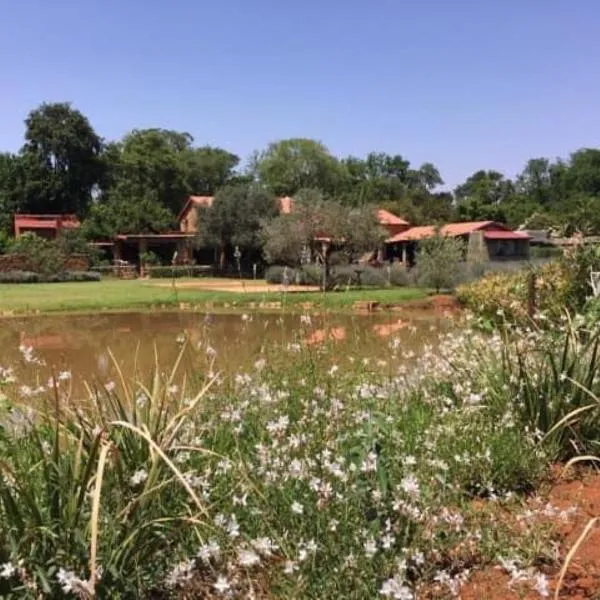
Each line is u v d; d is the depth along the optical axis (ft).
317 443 12.16
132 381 14.51
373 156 393.29
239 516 10.31
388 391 16.51
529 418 15.64
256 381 15.92
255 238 171.01
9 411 11.52
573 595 9.48
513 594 9.41
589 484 13.82
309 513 9.91
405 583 9.00
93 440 9.35
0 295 103.86
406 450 12.37
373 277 116.88
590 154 338.54
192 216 217.36
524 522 11.17
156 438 10.39
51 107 261.85
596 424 15.57
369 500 9.81
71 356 42.52
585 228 34.17
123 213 212.23
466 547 10.28
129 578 8.62
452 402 16.24
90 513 8.82
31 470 9.28
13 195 256.11
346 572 8.84
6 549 8.08
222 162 303.07
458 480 12.42
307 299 85.61
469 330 21.63
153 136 280.92
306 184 297.74
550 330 19.57
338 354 20.34
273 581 8.96
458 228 179.22
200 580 9.30
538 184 370.12
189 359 20.57
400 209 249.14
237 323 62.44
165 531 9.41
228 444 12.48
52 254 152.46
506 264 115.34
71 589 7.80
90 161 265.34
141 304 89.35
